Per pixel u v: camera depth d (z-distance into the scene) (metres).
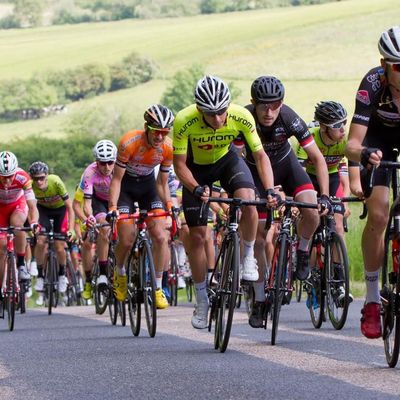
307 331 21.75
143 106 175.25
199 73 173.12
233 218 18.36
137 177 24.98
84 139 147.38
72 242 41.53
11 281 26.00
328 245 22.22
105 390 14.08
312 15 191.88
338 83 156.25
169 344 19.81
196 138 19.23
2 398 13.80
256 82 20.19
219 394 13.33
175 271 36.12
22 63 198.50
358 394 12.93
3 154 28.39
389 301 15.26
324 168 20.72
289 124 20.67
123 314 25.64
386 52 15.09
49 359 17.84
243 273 19.28
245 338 20.38
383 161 14.84
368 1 194.75
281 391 13.37
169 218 33.81
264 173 19.39
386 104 15.73
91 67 186.00
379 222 15.78
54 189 36.31
